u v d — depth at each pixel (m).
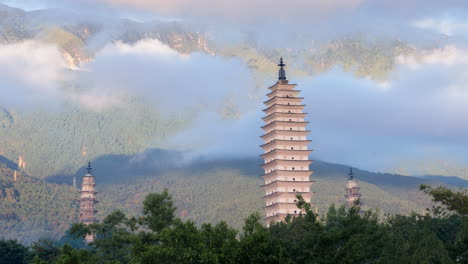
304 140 179.62
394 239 106.56
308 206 80.38
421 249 94.25
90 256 80.69
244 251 74.38
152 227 94.50
